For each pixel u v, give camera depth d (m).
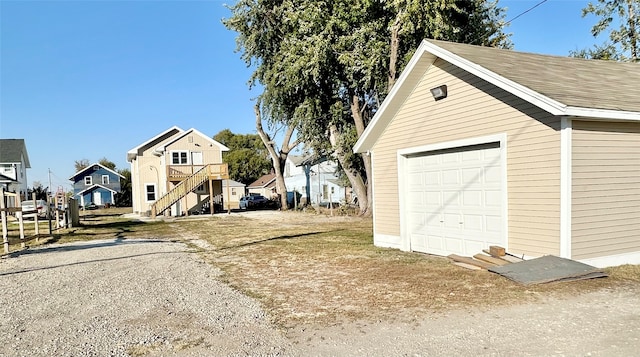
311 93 20.94
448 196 8.97
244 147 71.75
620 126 7.03
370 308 5.33
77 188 52.78
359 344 4.14
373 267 7.99
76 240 14.81
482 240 8.09
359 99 21.41
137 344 4.27
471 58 8.04
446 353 3.83
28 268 9.11
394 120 10.44
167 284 7.11
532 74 7.64
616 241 6.96
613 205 6.93
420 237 9.84
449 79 8.70
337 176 32.09
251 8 20.55
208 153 30.59
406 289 6.19
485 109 7.88
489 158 7.94
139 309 5.59
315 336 4.40
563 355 3.68
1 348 4.23
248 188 54.03
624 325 4.31
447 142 8.79
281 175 33.44
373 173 11.24
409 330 4.47
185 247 12.16
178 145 29.88
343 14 17.88
